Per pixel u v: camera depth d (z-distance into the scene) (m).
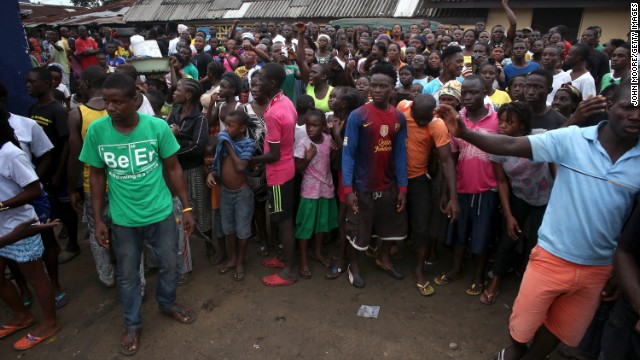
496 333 2.95
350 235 3.39
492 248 3.70
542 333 2.32
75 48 10.66
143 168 2.65
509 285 3.51
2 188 2.57
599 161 1.83
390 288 3.50
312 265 3.88
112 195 2.68
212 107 4.22
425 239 3.45
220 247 3.89
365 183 3.25
